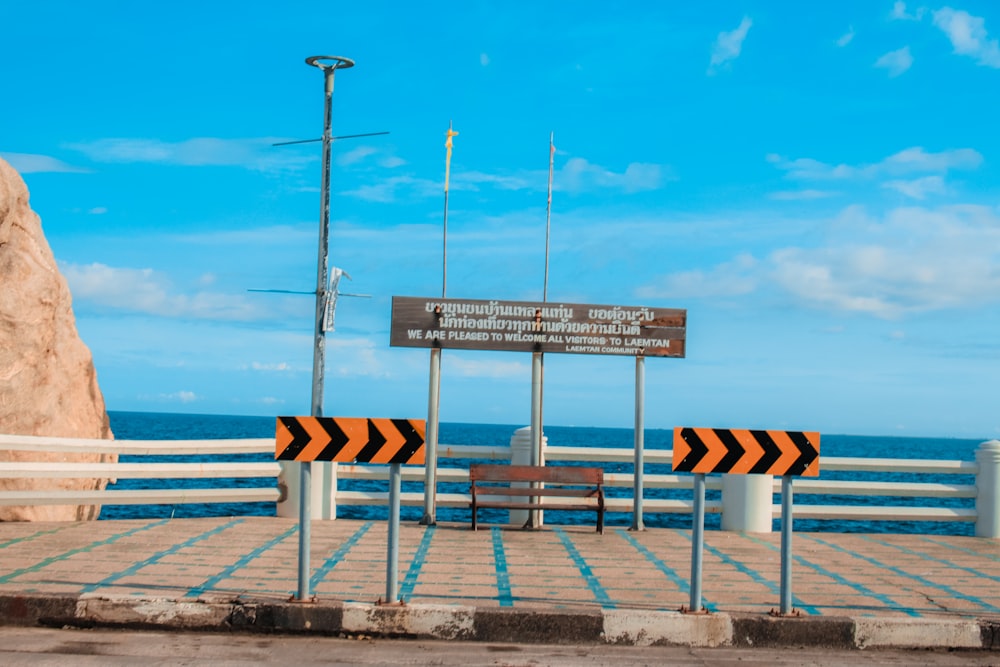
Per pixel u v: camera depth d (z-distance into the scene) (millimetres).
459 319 12539
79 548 10250
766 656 7441
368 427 7871
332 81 15367
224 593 8141
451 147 12867
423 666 6863
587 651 7461
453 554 10586
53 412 14383
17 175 14297
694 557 7926
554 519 22328
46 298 14109
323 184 15375
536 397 12812
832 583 9625
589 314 12625
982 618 8070
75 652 6938
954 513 13414
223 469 12836
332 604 7762
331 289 15156
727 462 7949
